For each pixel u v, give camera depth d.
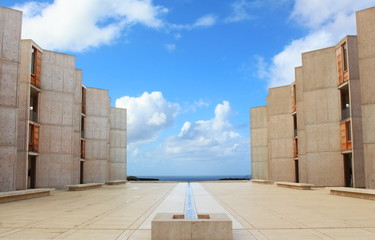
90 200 18.47
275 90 42.75
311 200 17.75
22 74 28.08
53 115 31.52
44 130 31.00
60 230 9.33
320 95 31.61
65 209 14.23
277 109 42.34
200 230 7.82
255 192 24.12
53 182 31.02
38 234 8.78
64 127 31.97
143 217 11.78
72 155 32.19
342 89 30.48
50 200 18.55
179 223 7.84
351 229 9.31
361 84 24.41
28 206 15.46
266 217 11.59
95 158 42.59
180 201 17.64
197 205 15.62
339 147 30.50
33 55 30.05
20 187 27.06
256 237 8.38
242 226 9.84
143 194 22.78
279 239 8.14
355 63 28.09
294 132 40.88
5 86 23.33
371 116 23.86
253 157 51.94
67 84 32.47
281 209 13.84
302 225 9.97
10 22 23.91
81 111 40.12
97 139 43.03
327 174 30.77
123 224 10.30
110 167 51.75
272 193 23.03
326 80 31.44
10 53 23.69
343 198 18.92
